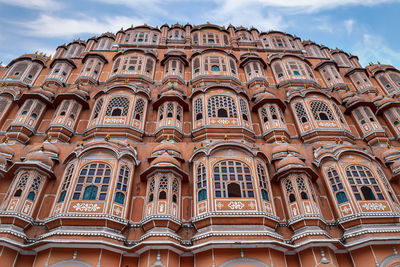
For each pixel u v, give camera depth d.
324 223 14.73
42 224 14.28
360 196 15.50
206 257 13.13
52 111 21.41
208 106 21.00
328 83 27.30
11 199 14.14
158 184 15.26
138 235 14.20
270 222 14.28
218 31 32.78
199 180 16.03
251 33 34.38
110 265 12.82
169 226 13.95
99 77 25.84
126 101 20.98
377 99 23.70
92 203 14.17
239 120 20.28
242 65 27.47
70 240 12.57
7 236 12.87
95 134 18.80
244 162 16.45
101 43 30.97
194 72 25.94
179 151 17.61
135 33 31.97
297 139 20.48
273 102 21.94
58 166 16.91
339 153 17.08
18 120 19.44
